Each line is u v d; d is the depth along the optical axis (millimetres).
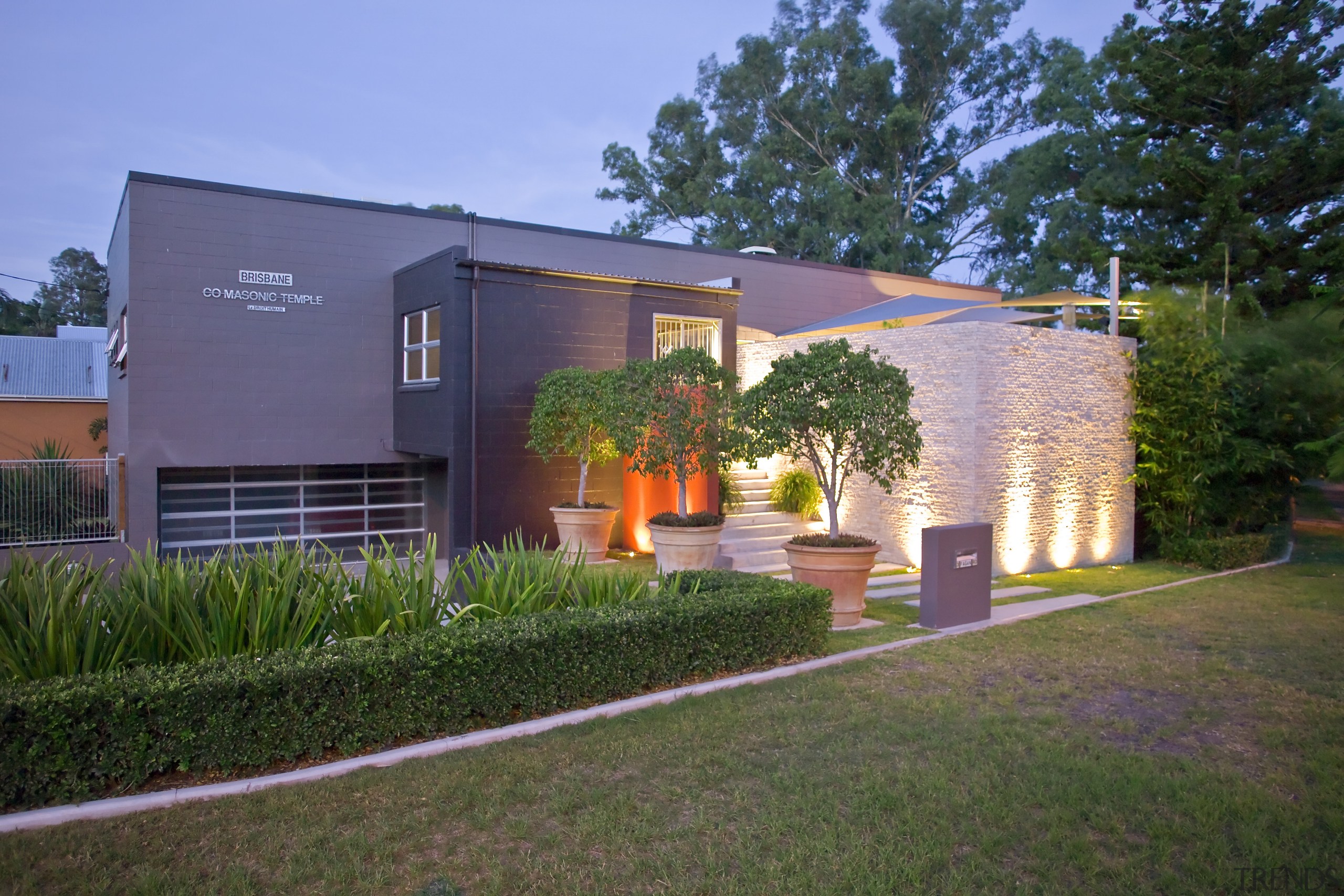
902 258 32719
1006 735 5539
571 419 12102
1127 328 19938
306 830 4094
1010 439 12539
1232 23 19875
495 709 5535
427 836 4078
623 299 13688
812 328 18344
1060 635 8406
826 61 35188
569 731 5453
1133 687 6711
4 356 24891
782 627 7125
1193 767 5059
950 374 12422
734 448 9625
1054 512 13156
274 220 13367
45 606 5137
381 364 14258
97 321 47312
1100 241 25500
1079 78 29781
